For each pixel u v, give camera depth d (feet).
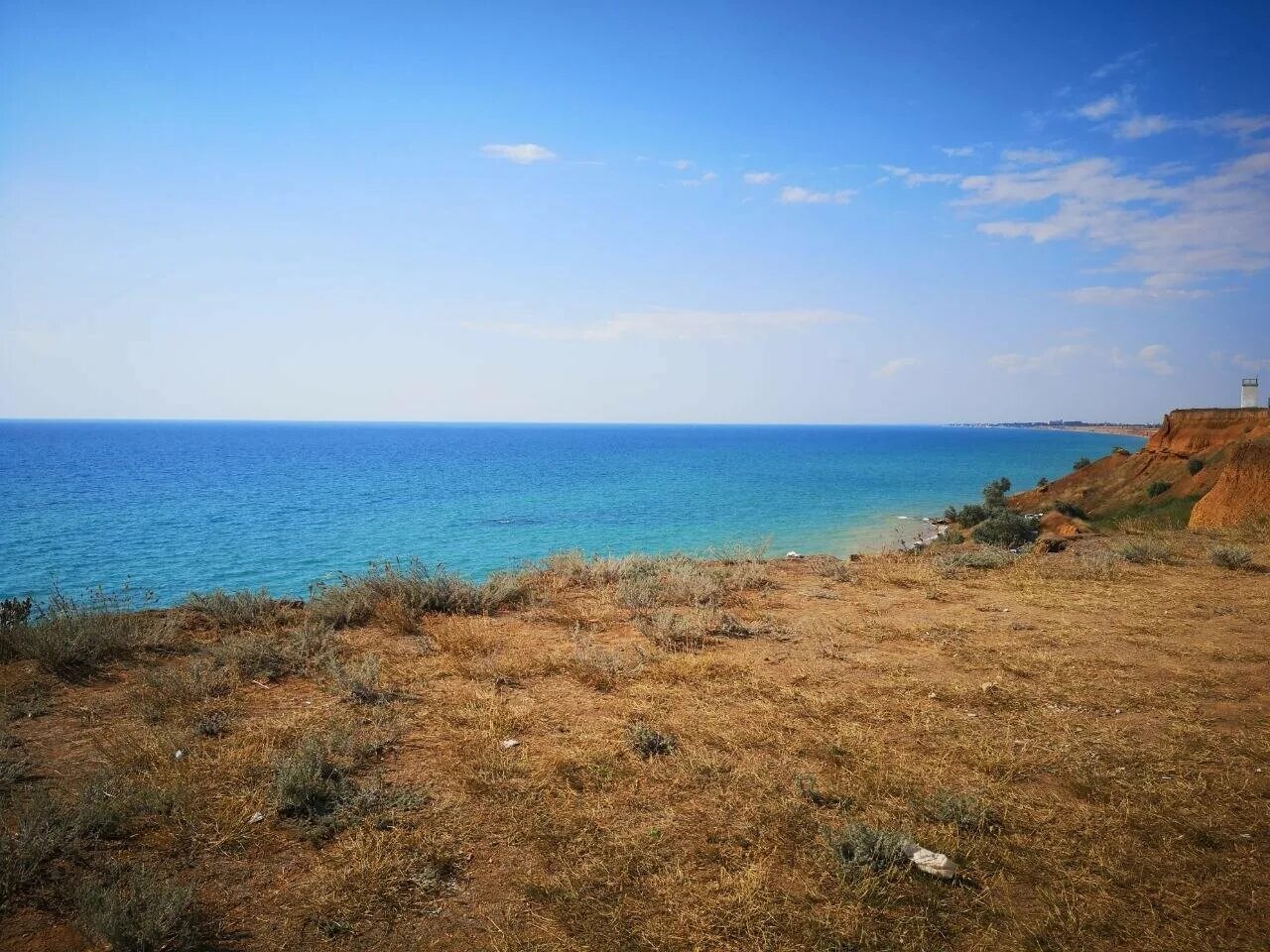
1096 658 23.00
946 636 25.80
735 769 15.24
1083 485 180.14
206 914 10.56
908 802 13.89
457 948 9.96
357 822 13.01
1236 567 38.40
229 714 17.90
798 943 10.05
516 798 13.91
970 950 9.98
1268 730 17.37
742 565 39.37
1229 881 11.48
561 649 24.08
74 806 12.88
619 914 10.61
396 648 24.17
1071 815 13.50
